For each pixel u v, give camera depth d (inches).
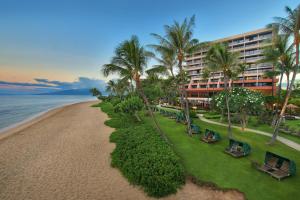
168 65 837.2
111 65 617.3
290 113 1320.1
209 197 325.7
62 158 518.6
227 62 682.2
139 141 548.1
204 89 2655.0
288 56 712.4
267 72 1077.1
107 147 617.6
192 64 3053.6
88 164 475.5
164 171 365.1
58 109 2214.6
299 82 1738.4
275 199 312.5
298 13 515.2
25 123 1214.3
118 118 1203.2
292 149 581.0
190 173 407.2
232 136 729.6
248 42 2381.9
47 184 375.9
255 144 627.2
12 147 628.1
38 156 536.7
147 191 338.6
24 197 331.9
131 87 1673.2
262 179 378.6
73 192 346.0
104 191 348.8
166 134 757.9
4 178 402.6
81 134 810.2
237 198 320.8
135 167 395.5
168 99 2391.7
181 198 324.2
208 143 631.2
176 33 659.4
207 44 701.3
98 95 4269.2
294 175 388.8
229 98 849.5
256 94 869.8
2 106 2775.6
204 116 1290.6
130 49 586.6
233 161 474.3
